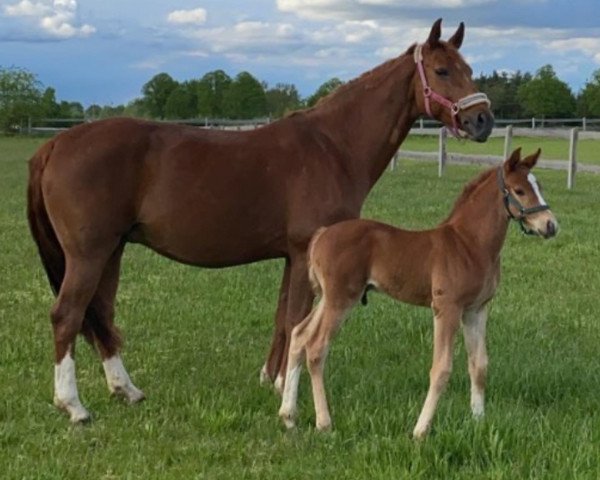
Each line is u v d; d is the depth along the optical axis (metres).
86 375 6.07
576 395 5.53
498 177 4.85
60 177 5.19
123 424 5.07
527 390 5.57
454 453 4.43
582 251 10.75
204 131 5.51
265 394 5.57
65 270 5.47
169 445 4.70
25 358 6.43
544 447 4.37
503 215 4.86
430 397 4.73
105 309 5.60
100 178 5.19
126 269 9.88
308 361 5.00
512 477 4.14
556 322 7.45
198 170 5.34
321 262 4.99
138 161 5.28
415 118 6.02
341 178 5.62
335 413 5.16
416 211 14.19
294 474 4.29
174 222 5.37
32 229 5.52
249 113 52.75
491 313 7.70
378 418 4.93
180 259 5.60
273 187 5.43
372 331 7.09
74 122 46.81
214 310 7.96
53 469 4.34
